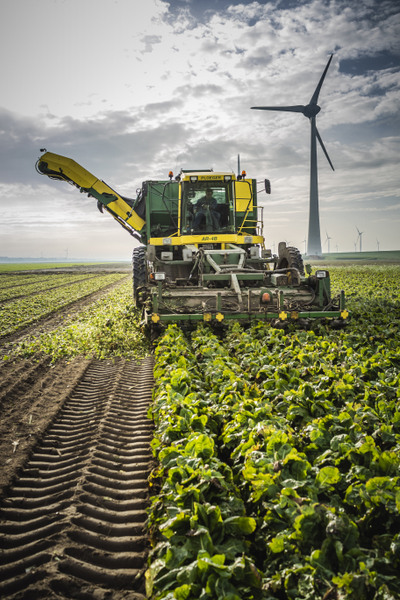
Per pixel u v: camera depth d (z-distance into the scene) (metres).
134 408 7.15
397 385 5.74
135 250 15.93
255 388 6.03
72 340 12.12
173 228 15.19
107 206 15.95
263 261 13.11
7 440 5.87
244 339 9.02
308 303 11.03
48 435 6.14
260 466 3.73
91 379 8.88
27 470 5.12
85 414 6.95
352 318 11.93
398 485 3.29
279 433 3.99
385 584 2.47
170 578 2.76
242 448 4.19
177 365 6.86
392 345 8.38
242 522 3.11
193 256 12.47
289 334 9.58
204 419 4.68
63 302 22.20
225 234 13.09
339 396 5.50
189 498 3.33
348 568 2.69
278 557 2.99
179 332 9.66
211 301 10.74
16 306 20.62
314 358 7.13
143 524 4.12
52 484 4.84
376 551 2.85
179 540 3.07
